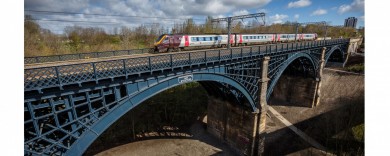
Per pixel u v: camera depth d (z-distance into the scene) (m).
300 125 31.50
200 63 16.70
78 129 11.66
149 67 13.66
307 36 56.75
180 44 28.67
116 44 55.28
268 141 27.56
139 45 53.88
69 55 18.28
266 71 22.98
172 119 30.83
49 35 58.94
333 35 86.81
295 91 38.41
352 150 23.81
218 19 22.39
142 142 26.11
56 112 10.89
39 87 9.72
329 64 50.91
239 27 60.97
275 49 23.73
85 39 64.56
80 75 10.90
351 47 54.19
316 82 35.25
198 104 35.34
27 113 11.39
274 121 32.81
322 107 35.25
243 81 21.44
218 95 26.48
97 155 23.41
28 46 40.59
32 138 11.02
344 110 31.66
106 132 26.92
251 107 22.94
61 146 11.26
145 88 14.19
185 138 27.52
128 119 29.62
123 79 12.97
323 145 26.53
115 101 12.91
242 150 24.48
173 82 15.80
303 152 25.28
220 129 27.03
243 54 20.16
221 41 34.00
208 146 26.03
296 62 35.34
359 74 40.16
